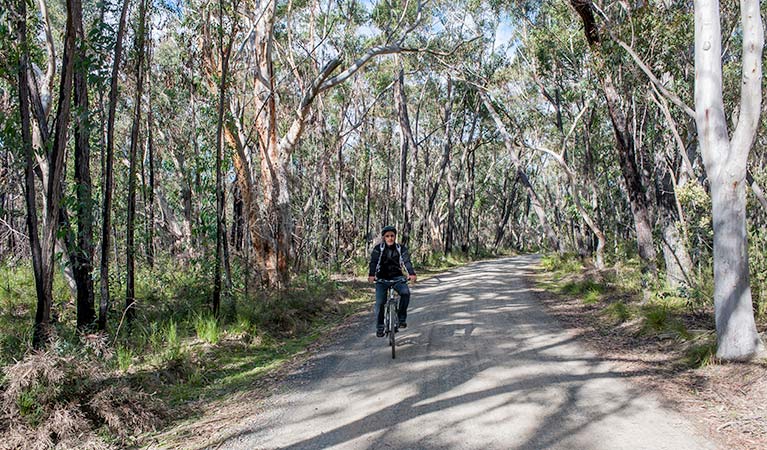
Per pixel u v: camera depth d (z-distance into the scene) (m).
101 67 8.06
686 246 10.68
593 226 21.16
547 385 6.25
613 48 11.73
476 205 52.38
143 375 6.53
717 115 6.98
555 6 17.45
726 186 6.75
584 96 22.39
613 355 7.77
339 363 7.88
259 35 15.56
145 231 13.60
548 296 15.45
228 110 12.47
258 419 5.55
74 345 6.53
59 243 9.68
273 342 9.80
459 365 7.27
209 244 12.27
